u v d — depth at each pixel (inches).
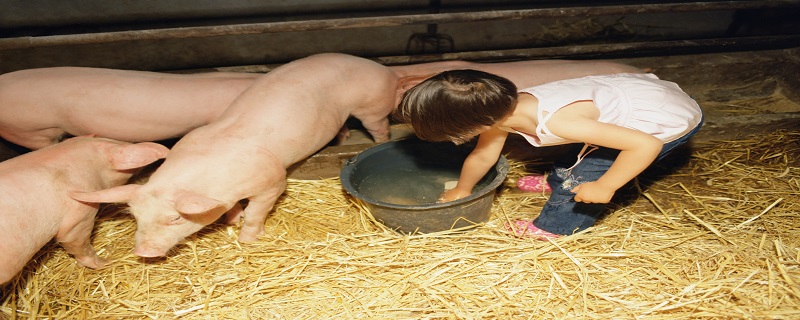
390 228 98.2
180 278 93.4
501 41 184.2
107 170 99.5
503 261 89.4
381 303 84.8
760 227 95.3
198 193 91.1
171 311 87.0
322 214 106.2
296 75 106.8
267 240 100.2
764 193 104.7
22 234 85.0
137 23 193.5
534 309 81.8
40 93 108.2
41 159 92.0
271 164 96.2
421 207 88.7
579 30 188.2
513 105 77.4
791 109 136.2
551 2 210.1
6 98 107.9
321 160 112.9
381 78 114.9
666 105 82.7
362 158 103.9
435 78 77.7
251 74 120.0
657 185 109.2
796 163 112.6
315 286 88.8
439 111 75.9
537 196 107.7
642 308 80.7
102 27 189.8
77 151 95.9
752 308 78.8
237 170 92.9
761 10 170.4
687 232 95.3
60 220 89.7
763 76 142.3
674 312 80.3
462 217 94.3
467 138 80.0
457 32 189.3
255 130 96.8
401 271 89.5
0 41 112.7
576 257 89.5
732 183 108.6
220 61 174.1
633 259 89.3
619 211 101.7
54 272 96.9
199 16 200.1
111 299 90.4
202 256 97.7
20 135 113.0
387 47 182.1
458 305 83.4
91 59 171.3
